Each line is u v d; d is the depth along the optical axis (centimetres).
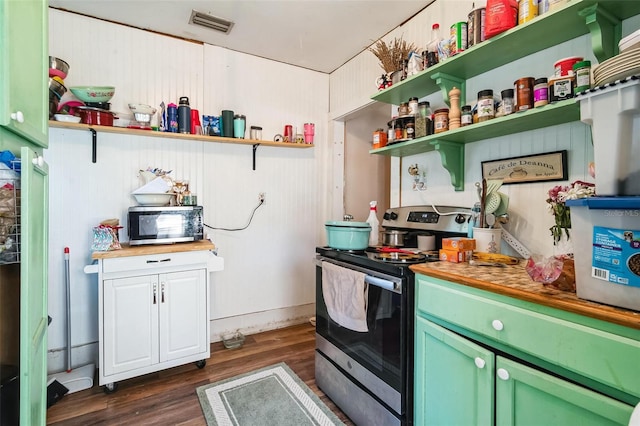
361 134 341
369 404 149
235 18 223
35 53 105
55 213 214
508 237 150
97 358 225
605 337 76
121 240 232
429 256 153
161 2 205
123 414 170
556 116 124
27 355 83
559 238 126
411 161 216
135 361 194
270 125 288
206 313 216
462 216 165
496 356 101
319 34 243
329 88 318
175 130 236
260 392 189
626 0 104
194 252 211
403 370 132
